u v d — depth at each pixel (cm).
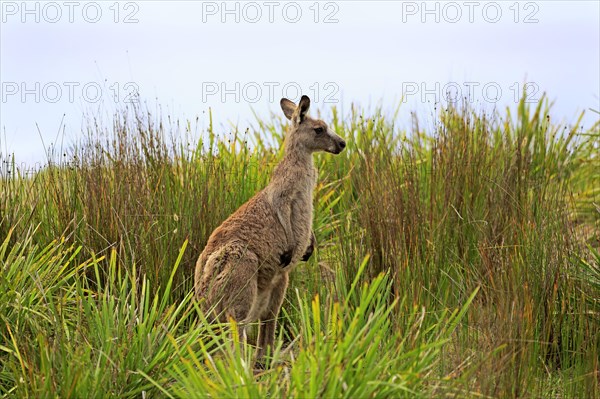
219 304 1537
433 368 1301
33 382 1203
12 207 1684
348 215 1852
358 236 1731
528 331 1334
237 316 1547
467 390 1207
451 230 1738
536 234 1568
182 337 1327
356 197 2144
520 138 2092
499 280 1437
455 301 1544
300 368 1122
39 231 1720
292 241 1678
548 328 1445
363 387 1079
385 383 1078
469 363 1250
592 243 1925
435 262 1619
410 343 1289
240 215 1650
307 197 1717
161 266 1658
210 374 1306
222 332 1299
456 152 1889
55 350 1268
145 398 1250
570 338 1505
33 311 1366
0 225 1658
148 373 1281
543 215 1653
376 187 1738
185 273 1702
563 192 1806
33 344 1357
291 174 1691
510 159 1945
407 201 1728
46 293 1446
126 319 1384
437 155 1961
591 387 1280
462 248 1714
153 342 1316
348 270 1655
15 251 1502
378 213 1673
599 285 1567
